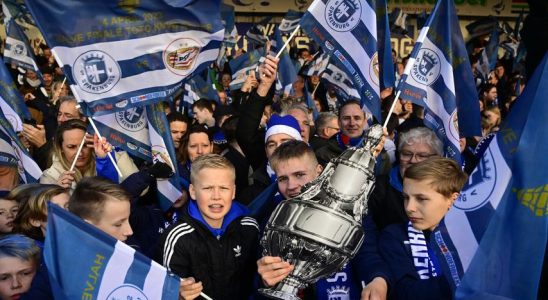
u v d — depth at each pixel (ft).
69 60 12.16
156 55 12.48
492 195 8.30
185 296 8.71
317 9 12.85
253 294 10.63
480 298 7.82
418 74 13.24
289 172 10.66
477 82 40.52
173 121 18.51
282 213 7.86
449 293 9.04
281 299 7.91
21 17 33.40
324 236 7.55
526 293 7.91
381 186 13.02
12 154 14.67
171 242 10.13
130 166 14.49
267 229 8.02
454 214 8.59
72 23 12.07
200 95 30.53
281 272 7.79
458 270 8.52
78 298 8.17
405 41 62.85
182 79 12.65
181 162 17.87
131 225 13.37
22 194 11.76
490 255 8.00
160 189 13.89
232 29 34.04
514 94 40.42
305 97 32.04
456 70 13.47
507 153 8.20
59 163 15.62
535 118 7.99
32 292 9.49
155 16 12.39
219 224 10.45
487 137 15.75
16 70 32.81
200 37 12.64
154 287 8.41
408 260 9.86
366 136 8.39
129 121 13.78
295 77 29.71
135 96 12.47
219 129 19.27
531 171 7.98
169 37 12.51
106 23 12.23
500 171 8.26
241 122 14.84
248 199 14.46
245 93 18.63
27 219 11.51
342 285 10.27
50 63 46.09
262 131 18.38
